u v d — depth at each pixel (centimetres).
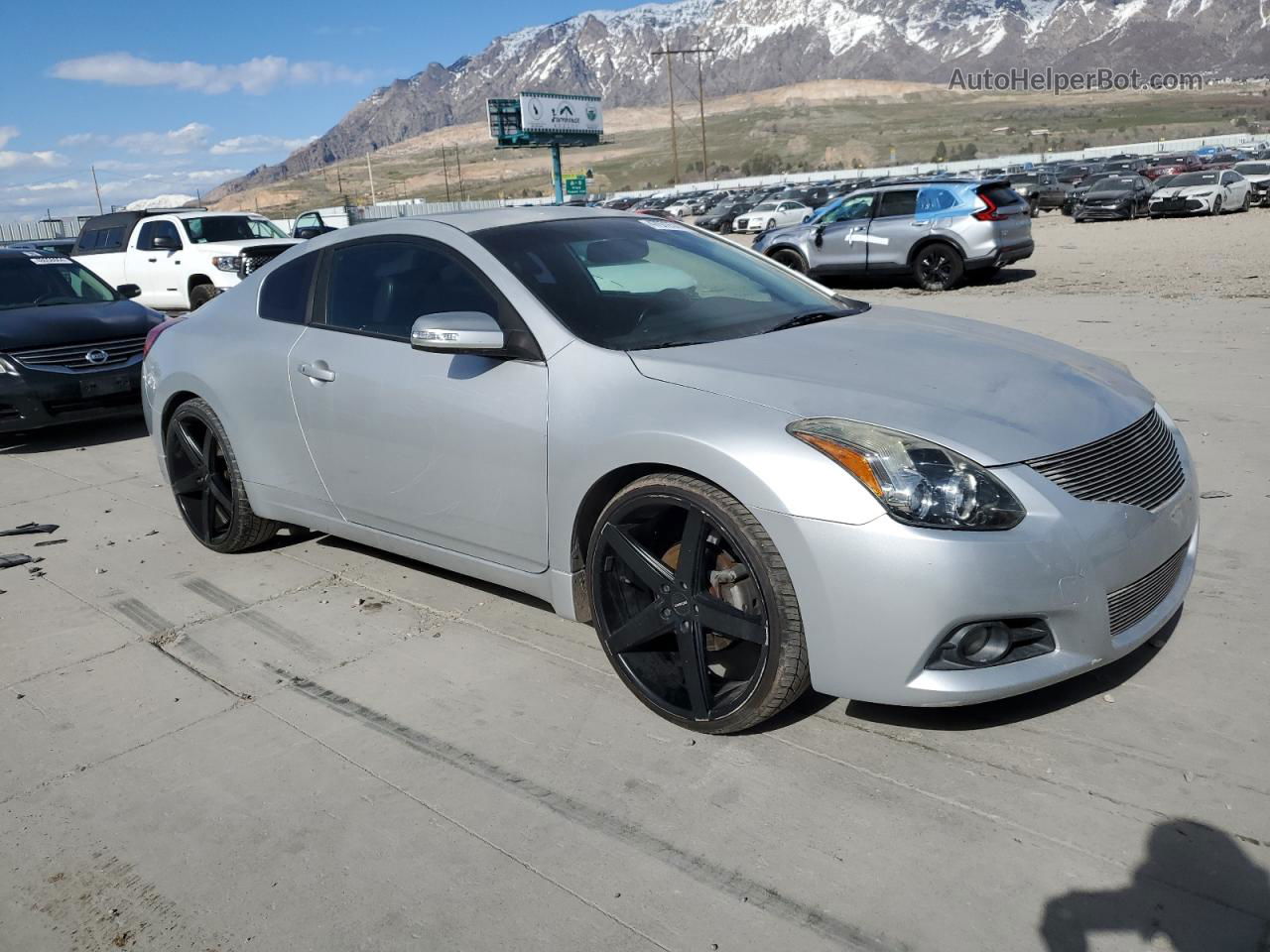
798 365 286
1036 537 241
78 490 596
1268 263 1487
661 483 273
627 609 295
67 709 321
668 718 288
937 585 237
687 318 327
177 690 329
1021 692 249
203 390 428
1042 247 2206
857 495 243
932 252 1491
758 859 230
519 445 312
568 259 342
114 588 425
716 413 268
